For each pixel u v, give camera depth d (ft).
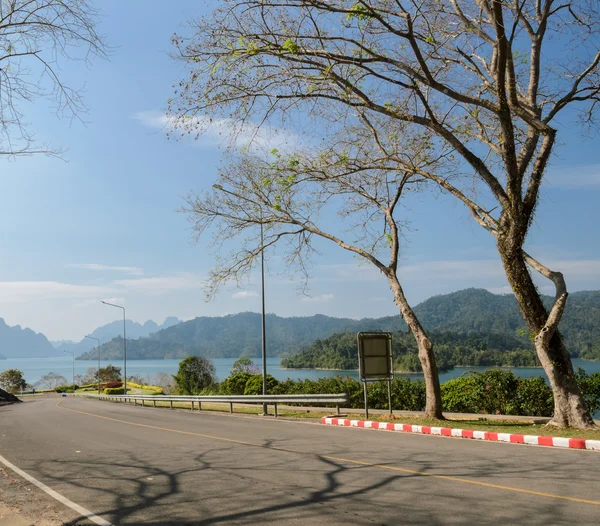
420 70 46.85
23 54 29.14
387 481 26.66
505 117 45.16
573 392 45.78
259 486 26.63
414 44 41.68
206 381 193.77
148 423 64.64
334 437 45.34
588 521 19.20
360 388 83.10
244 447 40.60
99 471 32.83
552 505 21.40
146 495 25.90
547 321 46.39
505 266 48.75
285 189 56.29
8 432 60.08
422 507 21.67
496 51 49.75
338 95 47.78
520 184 47.52
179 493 25.91
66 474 32.42
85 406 116.47
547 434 41.19
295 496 24.34
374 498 23.40
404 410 72.84
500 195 48.47
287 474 29.40
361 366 59.31
